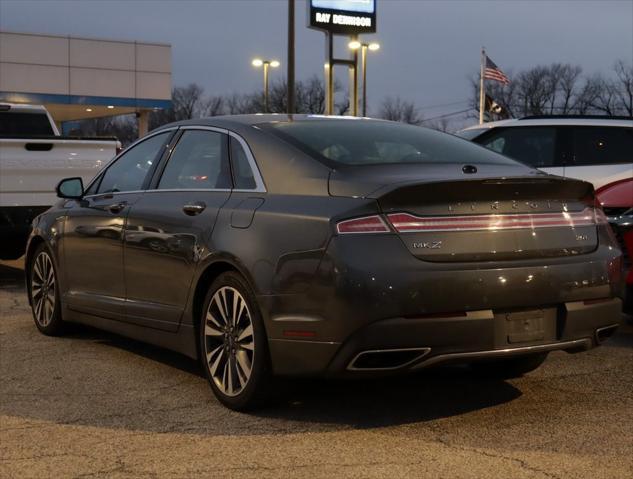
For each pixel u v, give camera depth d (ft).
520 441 13.23
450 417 14.55
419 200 13.24
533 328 13.79
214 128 17.24
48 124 42.24
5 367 18.56
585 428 13.85
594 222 14.92
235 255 14.62
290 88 72.79
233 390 14.98
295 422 14.33
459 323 13.09
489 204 13.60
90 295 19.72
